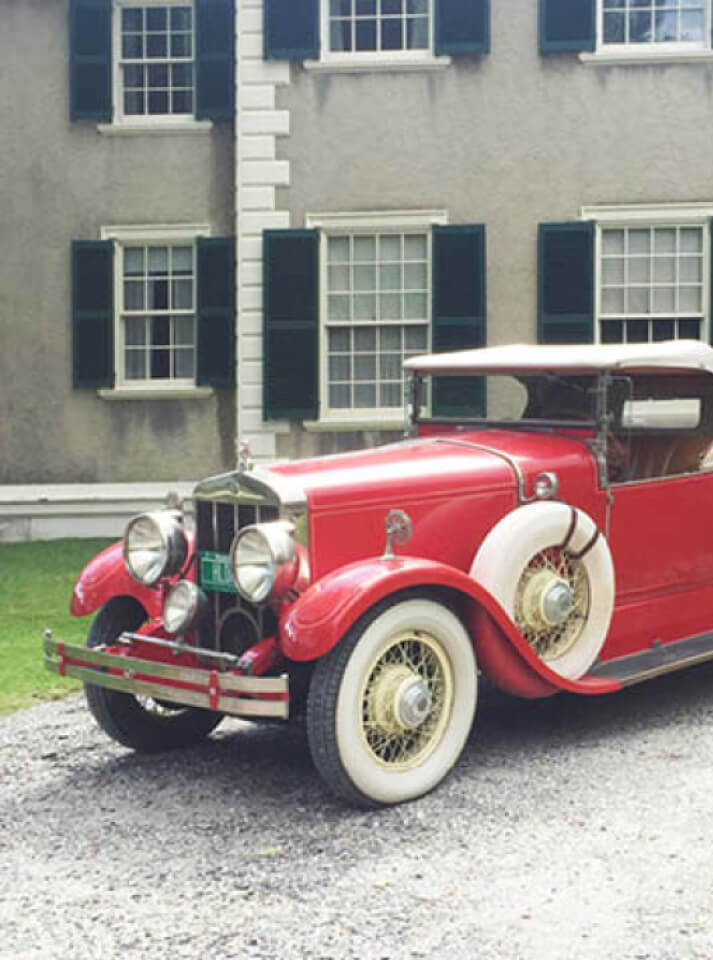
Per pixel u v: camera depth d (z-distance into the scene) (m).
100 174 13.22
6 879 3.99
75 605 5.20
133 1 13.26
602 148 12.25
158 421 13.22
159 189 13.22
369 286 12.52
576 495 5.32
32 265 13.24
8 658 7.09
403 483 4.89
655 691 6.11
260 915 3.63
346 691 4.34
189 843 4.24
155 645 5.02
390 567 4.45
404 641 4.59
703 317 12.23
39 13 13.21
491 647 4.82
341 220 12.39
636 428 5.60
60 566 10.65
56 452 13.27
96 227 13.24
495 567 4.88
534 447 5.38
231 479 4.77
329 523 4.68
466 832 4.22
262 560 4.48
